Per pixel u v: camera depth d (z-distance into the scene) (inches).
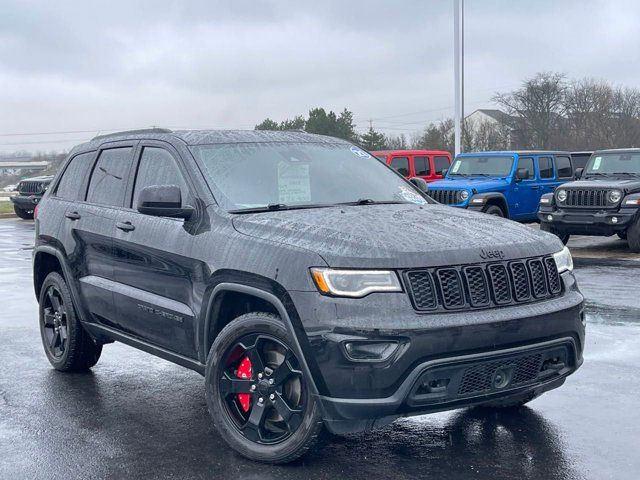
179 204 195.2
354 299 159.3
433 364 157.5
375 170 238.1
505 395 169.8
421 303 160.7
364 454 184.4
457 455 182.7
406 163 850.8
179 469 177.2
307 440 169.6
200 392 238.7
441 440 192.9
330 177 221.6
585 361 265.4
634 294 404.2
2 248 697.6
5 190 4178.2
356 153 243.1
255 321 174.6
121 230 221.9
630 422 203.9
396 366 156.5
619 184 597.6
